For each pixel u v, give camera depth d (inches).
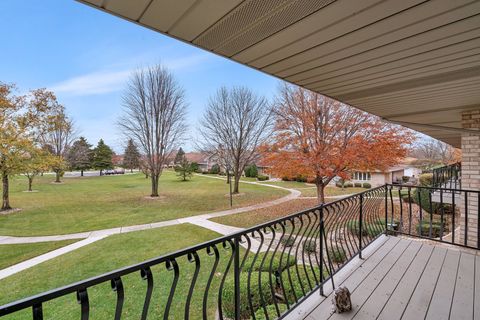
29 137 422.3
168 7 46.6
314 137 297.4
